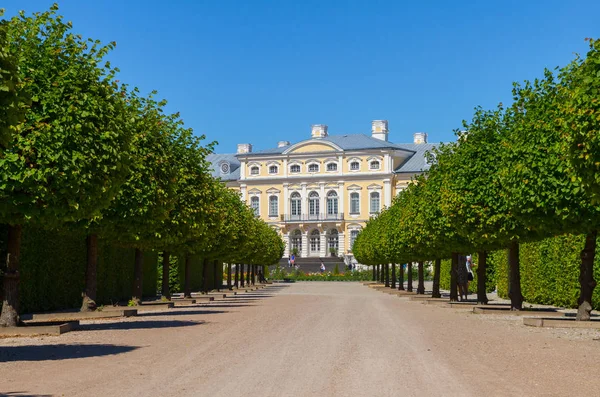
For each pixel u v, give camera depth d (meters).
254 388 8.45
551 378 9.21
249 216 43.72
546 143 16.38
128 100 21.27
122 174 15.93
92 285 20.41
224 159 107.69
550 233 18.52
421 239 29.91
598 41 12.59
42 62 15.00
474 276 41.12
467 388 8.45
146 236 22.33
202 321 18.62
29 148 13.66
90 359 11.02
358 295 38.16
